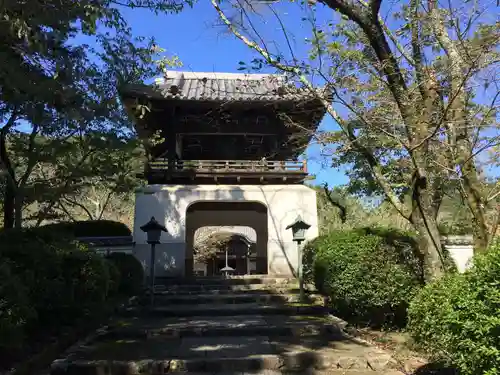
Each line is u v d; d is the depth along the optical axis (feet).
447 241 32.22
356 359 19.04
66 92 23.34
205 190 45.16
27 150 30.76
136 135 34.24
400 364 18.60
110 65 29.14
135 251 42.68
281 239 44.91
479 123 19.08
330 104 21.48
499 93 25.05
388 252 24.88
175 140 47.85
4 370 17.49
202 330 23.91
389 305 24.22
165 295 34.88
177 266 42.68
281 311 28.78
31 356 19.42
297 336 23.63
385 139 21.20
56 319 23.79
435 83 19.27
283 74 22.31
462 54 18.10
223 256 97.40
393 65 19.29
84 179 35.27
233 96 46.24
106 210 77.00
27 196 30.58
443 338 12.35
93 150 32.07
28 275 18.65
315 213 45.83
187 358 19.11
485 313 10.90
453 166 19.92
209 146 53.16
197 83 51.83
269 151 50.80
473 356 10.91
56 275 21.35
